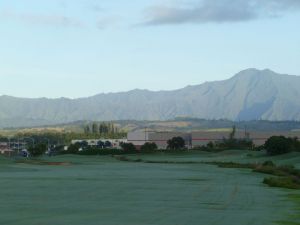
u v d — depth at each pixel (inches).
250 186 1841.8
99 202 1248.2
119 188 1670.8
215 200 1333.7
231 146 7278.5
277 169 2888.8
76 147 6811.0
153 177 2287.2
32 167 3319.4
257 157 4859.7
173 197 1400.1
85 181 1972.2
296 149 5078.7
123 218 956.0
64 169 3070.9
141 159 5108.3
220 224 897.5
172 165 3794.3
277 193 1582.2
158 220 935.0
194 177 2325.3
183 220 938.7
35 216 968.3
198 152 6240.2
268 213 1074.7
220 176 2437.3
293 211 1121.4
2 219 920.9
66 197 1365.7
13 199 1301.7
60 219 928.9
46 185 1763.0
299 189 1838.1
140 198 1362.0
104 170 2945.4
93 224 876.0
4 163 3831.2
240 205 1222.9
